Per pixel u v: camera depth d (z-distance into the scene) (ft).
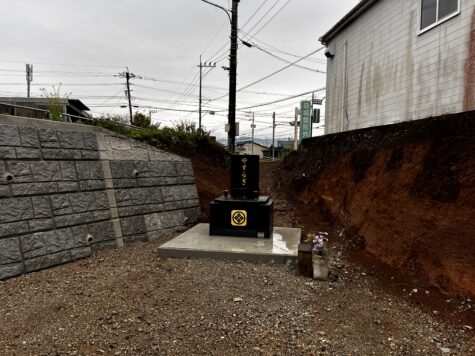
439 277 14.49
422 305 13.88
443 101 21.53
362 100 32.27
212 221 22.36
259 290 15.37
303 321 13.00
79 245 19.86
